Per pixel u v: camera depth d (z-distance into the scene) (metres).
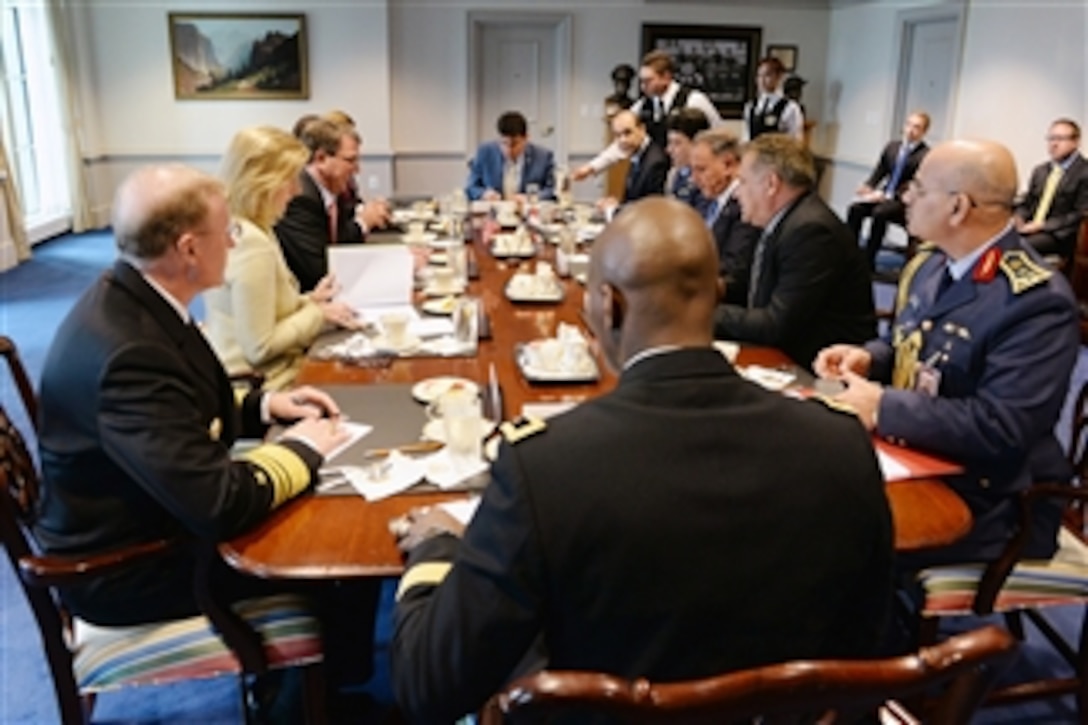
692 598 0.90
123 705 2.05
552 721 1.00
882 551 0.99
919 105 7.69
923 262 1.99
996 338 1.69
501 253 3.61
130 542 1.52
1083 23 5.70
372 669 1.92
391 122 8.51
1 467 1.53
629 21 8.64
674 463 0.90
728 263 3.08
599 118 8.87
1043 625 2.12
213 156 8.45
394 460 1.62
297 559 1.32
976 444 1.65
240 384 2.33
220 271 1.60
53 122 8.05
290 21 8.12
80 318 1.46
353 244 3.71
